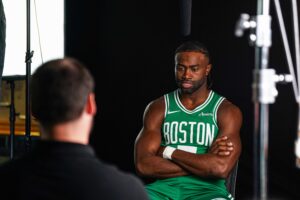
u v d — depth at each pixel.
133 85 4.27
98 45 4.30
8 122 4.21
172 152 3.00
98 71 4.31
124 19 4.25
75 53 4.27
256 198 1.67
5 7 4.28
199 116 3.08
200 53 3.08
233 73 3.94
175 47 4.12
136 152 3.07
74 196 1.41
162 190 3.02
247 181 3.86
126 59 4.27
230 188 3.06
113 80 4.31
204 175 2.94
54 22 4.26
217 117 3.06
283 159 3.71
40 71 1.48
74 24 4.25
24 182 1.43
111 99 4.33
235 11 3.91
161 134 3.16
